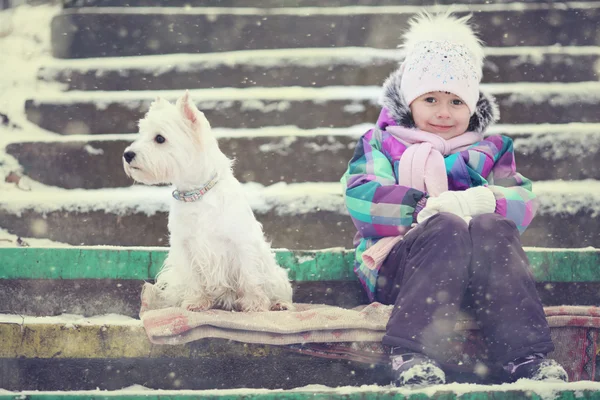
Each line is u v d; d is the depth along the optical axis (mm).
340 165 5637
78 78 6316
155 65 6363
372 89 6277
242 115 6000
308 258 4230
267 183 5617
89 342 3500
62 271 4137
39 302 4168
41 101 6012
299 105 6016
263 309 3938
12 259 4113
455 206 3578
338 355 3459
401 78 4320
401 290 3318
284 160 5629
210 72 6363
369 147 4195
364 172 4082
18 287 4160
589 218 5074
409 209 3742
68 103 6012
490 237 3344
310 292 4285
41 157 5609
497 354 3248
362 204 3809
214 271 3920
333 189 5383
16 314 4148
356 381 3553
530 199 3812
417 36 4336
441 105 4176
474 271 3336
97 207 5191
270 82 6383
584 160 5582
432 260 3291
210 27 6723
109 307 4199
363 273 3896
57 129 6004
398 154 4160
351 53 6402
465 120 4215
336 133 5672
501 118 5984
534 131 5609
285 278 4145
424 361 3094
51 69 6316
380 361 3449
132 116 6039
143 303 3941
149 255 4180
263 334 3412
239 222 3912
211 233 3883
